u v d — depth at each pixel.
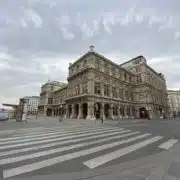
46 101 77.44
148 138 9.78
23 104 24.58
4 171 4.40
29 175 4.12
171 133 12.05
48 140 9.02
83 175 4.11
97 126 17.91
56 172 4.34
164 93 69.81
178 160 5.36
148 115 48.94
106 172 4.32
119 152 6.48
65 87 64.62
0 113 29.03
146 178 3.89
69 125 18.95
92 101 35.84
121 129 14.81
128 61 61.56
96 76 38.69
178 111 98.25
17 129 14.12
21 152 6.43
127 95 50.00
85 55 41.00
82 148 7.13
